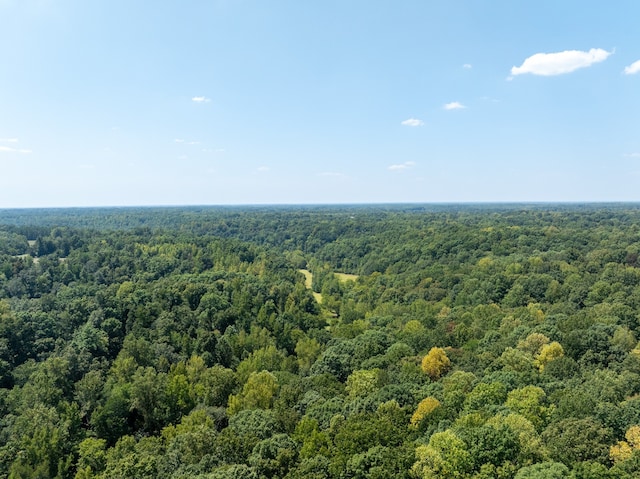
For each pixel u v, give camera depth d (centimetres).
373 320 12975
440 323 11575
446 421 5716
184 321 11944
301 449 5722
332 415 6662
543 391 6200
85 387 8088
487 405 6050
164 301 12912
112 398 7775
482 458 4856
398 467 4853
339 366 9400
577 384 6644
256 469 5316
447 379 7156
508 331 9706
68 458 6662
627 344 7906
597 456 4738
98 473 6406
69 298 13038
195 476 5191
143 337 10569
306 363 10581
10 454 6588
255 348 11512
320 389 7950
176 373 8881
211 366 10375
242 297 13788
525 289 13388
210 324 12556
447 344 9938
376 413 6216
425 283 16188
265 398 7625
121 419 7656
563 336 8362
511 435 4969
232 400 7569
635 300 10406
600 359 7538
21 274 14588
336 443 5550
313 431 5912
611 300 10931
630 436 4888
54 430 6800
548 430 5216
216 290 14225
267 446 5666
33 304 12388
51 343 10444
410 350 9312
